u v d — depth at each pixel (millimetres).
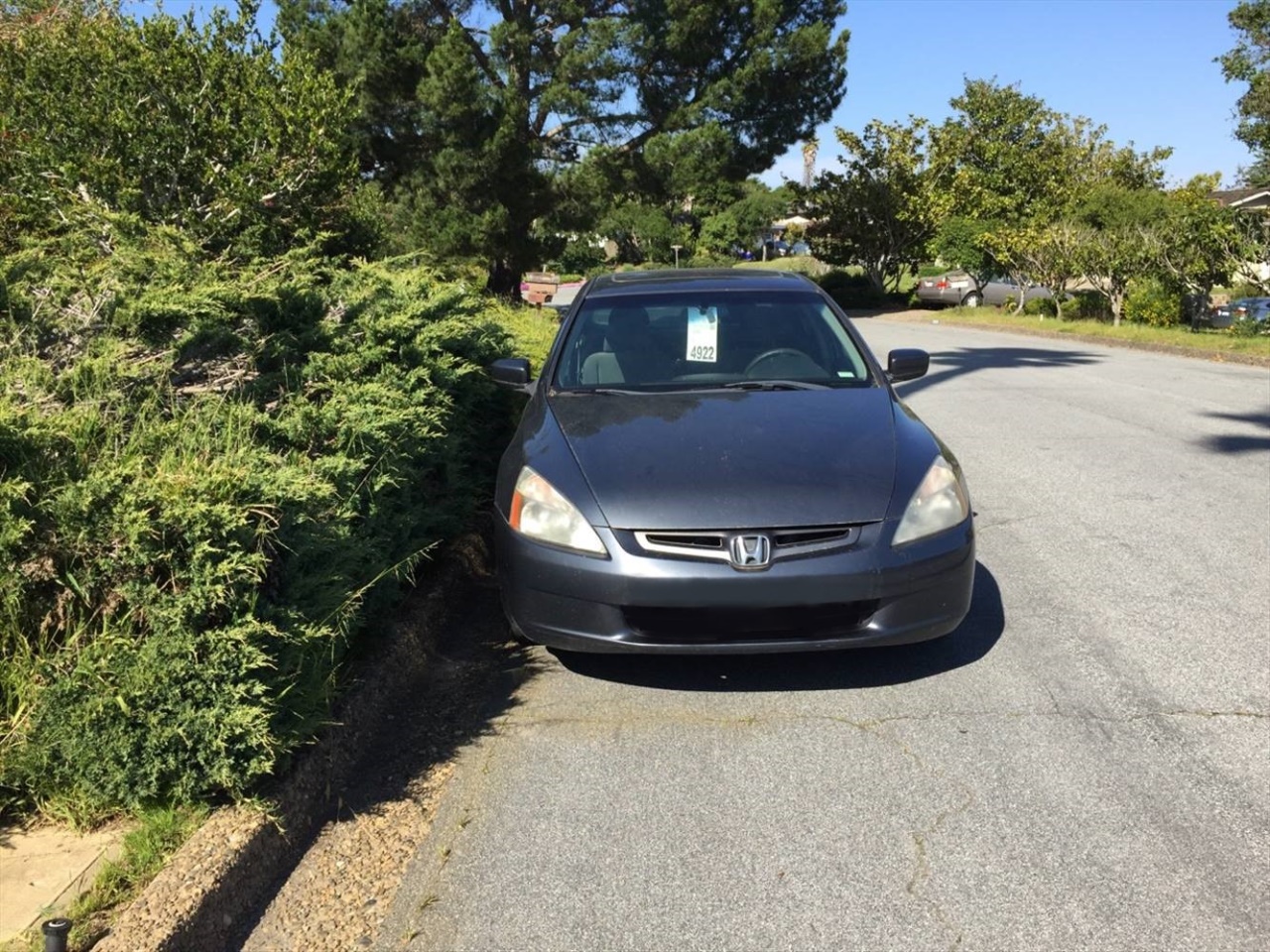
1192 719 3855
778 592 3727
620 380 5121
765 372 5129
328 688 3600
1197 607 4984
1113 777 3457
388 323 5000
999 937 2693
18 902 2689
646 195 27656
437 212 22078
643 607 3775
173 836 2949
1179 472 7707
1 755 3041
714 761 3629
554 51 25141
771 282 5840
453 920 2816
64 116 6539
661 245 56750
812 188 37156
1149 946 2646
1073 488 7301
